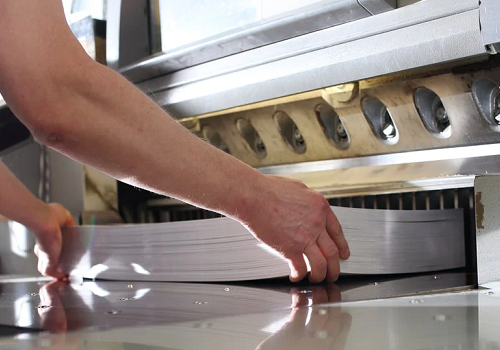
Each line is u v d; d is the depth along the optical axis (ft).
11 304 2.95
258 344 1.71
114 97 2.38
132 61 4.95
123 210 5.93
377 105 4.28
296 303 2.60
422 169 4.11
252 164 5.34
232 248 3.66
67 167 5.94
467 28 3.14
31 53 2.16
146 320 2.22
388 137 4.37
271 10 3.91
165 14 4.66
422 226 3.93
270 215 3.04
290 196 3.12
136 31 4.99
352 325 1.98
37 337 1.94
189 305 2.65
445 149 4.07
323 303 2.57
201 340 1.80
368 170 4.44
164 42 4.67
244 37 4.06
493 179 2.99
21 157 6.36
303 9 3.71
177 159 2.60
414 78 3.81
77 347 1.77
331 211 3.33
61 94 2.26
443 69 3.65
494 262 3.01
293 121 4.80
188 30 4.48
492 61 3.43
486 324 1.94
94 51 5.16
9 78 2.18
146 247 4.16
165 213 6.03
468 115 3.81
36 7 2.20
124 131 2.43
